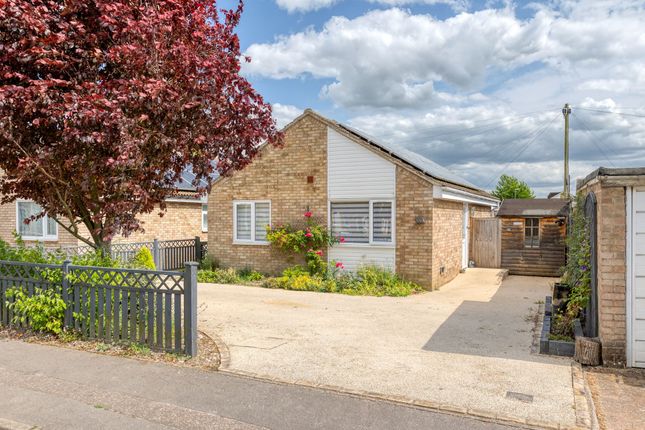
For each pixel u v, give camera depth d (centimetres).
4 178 771
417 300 1138
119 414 464
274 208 1507
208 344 709
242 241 1561
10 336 735
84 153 688
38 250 883
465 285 1404
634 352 611
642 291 609
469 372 588
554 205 1745
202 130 703
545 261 1653
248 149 776
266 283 1358
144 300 668
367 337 768
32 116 659
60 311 723
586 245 757
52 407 479
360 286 1259
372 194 1365
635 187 609
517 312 988
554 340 687
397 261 1331
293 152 1477
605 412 476
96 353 652
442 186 1283
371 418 455
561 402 491
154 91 614
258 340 743
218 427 437
